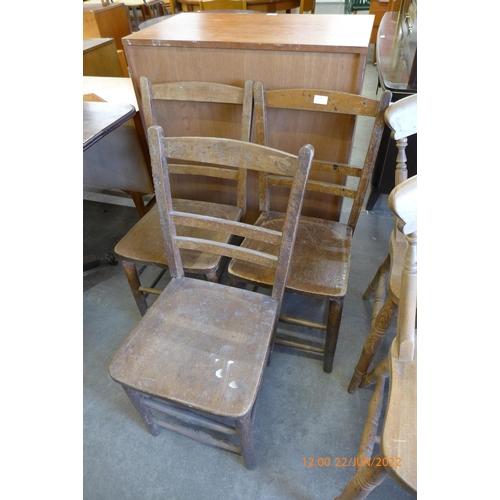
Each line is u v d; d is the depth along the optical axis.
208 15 1.34
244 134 1.07
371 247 1.73
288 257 0.83
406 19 1.64
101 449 1.07
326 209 1.30
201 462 1.03
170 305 0.92
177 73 1.11
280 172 0.75
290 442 1.06
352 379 1.13
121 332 1.41
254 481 0.98
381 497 0.94
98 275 1.67
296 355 1.29
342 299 0.95
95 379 1.25
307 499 0.95
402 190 0.54
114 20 2.70
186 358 0.80
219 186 1.42
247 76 1.05
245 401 0.72
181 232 1.16
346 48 0.91
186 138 0.79
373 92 3.12
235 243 1.56
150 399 0.94
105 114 1.18
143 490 0.98
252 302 0.93
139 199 1.83
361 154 2.36
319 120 1.07
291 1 2.66
